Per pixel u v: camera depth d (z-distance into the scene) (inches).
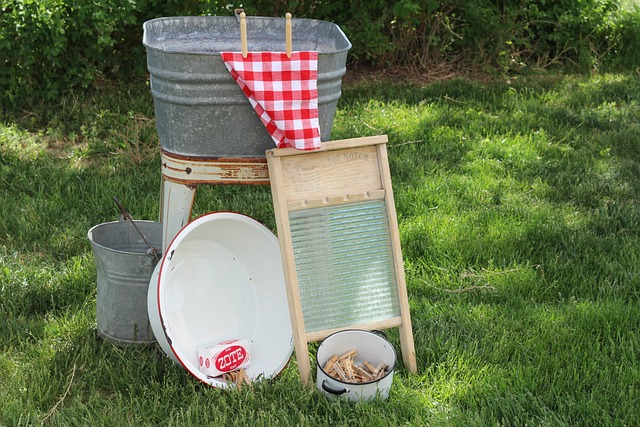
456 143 179.6
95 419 107.2
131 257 114.4
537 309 126.5
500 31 229.6
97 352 117.9
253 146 109.3
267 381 112.3
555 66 243.1
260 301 119.2
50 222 146.6
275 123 105.7
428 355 117.2
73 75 188.9
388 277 114.9
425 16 226.1
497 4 231.9
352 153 112.7
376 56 227.3
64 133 177.6
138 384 111.5
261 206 152.3
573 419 108.2
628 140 183.0
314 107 106.7
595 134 186.1
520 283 132.9
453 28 233.5
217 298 117.4
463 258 138.9
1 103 182.1
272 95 105.0
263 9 209.9
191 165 109.7
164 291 108.9
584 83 226.1
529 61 244.7
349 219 112.4
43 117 181.0
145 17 198.8
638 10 256.2
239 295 118.6
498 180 165.0
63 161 167.5
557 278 135.0
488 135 183.9
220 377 113.1
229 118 107.2
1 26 175.5
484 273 135.0
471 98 206.7
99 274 118.4
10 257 135.6
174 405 108.8
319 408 109.0
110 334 118.5
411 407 109.5
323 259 112.0
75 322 122.6
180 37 117.1
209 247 117.5
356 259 113.3
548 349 118.8
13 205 149.7
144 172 163.0
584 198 159.2
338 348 113.6
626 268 136.9
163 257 109.3
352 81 221.0
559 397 110.2
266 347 117.0
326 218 111.5
